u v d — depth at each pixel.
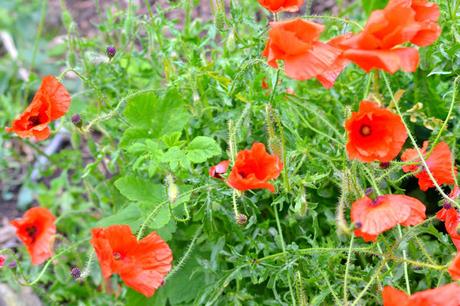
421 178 1.10
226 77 1.25
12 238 1.56
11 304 1.37
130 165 1.31
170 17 1.75
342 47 0.98
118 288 1.38
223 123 1.25
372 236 0.97
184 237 1.24
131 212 1.22
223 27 1.21
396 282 1.08
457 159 1.20
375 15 0.95
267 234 1.20
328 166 1.16
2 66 1.85
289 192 1.11
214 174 1.13
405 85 1.29
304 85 1.35
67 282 1.38
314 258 1.12
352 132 0.98
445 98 1.24
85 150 1.68
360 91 1.28
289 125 1.19
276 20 1.12
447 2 1.20
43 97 1.10
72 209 1.50
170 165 1.14
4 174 1.68
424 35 0.99
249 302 1.16
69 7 2.00
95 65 1.38
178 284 1.24
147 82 1.42
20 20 1.96
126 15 1.39
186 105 1.26
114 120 1.36
